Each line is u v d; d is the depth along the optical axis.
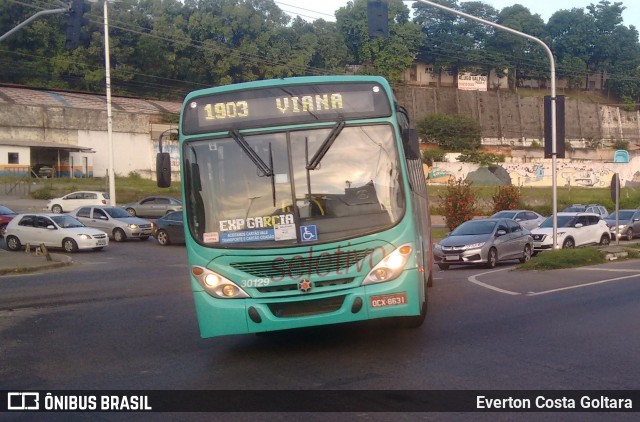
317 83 9.21
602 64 118.19
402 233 8.85
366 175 8.98
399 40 93.62
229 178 9.05
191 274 9.01
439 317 11.80
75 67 71.69
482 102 101.75
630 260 22.16
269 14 77.12
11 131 61.62
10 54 69.50
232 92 9.25
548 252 21.48
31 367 9.30
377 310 8.70
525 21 114.12
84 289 17.97
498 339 9.83
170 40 70.06
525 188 73.94
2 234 34.16
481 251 22.14
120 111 68.00
